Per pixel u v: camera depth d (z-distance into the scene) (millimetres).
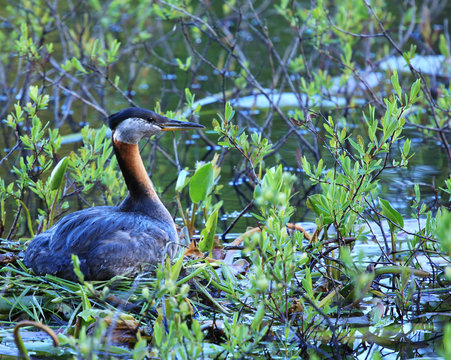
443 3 22266
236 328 6918
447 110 13422
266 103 18469
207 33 16219
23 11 18734
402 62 19766
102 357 7312
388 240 11031
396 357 7469
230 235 11625
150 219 9539
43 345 7602
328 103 18188
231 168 15289
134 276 9000
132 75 20234
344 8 16641
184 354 7141
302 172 14414
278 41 23141
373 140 8852
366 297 9062
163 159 15633
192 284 9078
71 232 8977
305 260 7980
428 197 12969
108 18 19750
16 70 20859
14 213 12688
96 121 17453
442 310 8688
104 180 11953
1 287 8906
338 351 7484
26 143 10891
